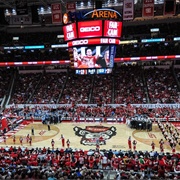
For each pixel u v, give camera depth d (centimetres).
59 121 3212
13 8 3944
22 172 1093
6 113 3525
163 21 4544
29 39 4750
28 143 2386
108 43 2052
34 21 3164
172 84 4009
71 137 2567
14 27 4884
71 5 2817
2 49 4538
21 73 4847
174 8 2759
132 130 2802
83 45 2083
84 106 3678
